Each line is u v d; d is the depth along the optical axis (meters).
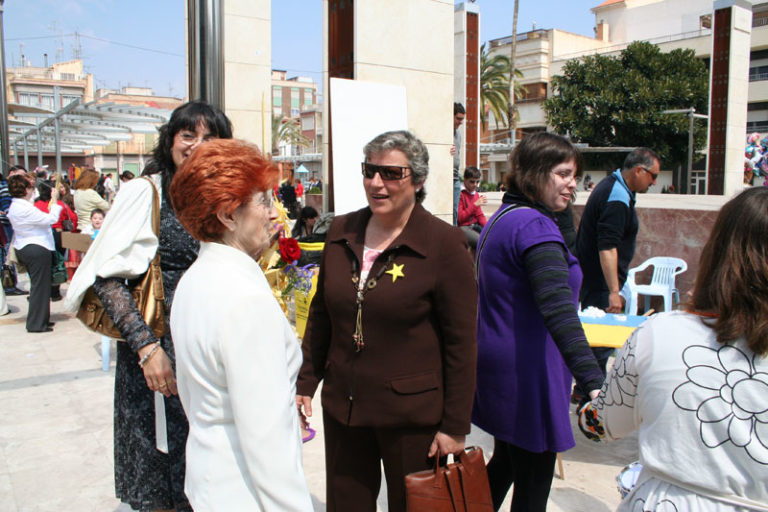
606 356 3.84
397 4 5.75
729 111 20.58
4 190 8.03
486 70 35.25
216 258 1.38
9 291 8.16
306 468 3.26
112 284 1.94
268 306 1.31
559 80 34.22
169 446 2.04
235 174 1.36
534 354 2.13
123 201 1.98
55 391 4.41
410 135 1.95
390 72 5.77
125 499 2.17
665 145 31.58
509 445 2.24
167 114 18.16
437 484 1.82
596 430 1.65
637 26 50.62
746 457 1.22
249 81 10.69
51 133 21.97
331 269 2.04
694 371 1.27
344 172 4.54
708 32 40.38
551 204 2.21
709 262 1.33
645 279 6.27
